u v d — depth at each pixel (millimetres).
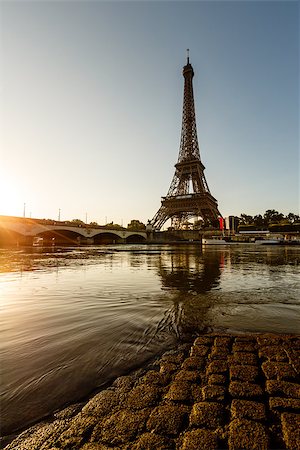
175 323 6613
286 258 27828
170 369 4168
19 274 16328
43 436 2783
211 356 4578
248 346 4992
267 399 3291
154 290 10797
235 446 2561
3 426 2959
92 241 101250
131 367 4367
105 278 14398
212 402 3238
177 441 2637
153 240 116312
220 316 7141
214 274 15406
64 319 7016
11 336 5805
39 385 3822
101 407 3223
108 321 6824
